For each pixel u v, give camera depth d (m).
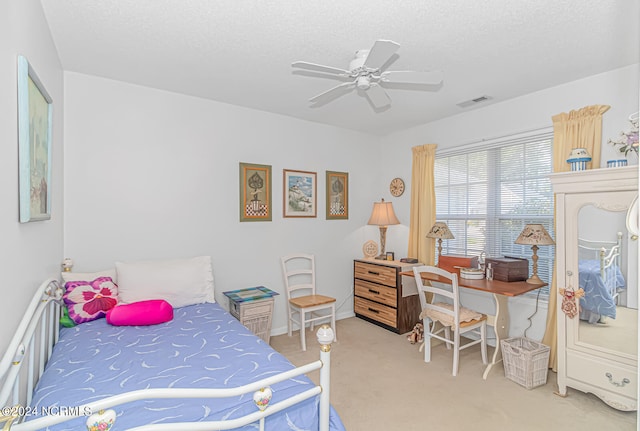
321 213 4.01
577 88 2.69
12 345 1.13
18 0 1.34
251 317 2.99
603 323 2.19
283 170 3.67
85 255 2.55
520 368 2.50
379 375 2.67
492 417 2.11
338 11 1.76
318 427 1.30
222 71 2.52
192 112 3.06
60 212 2.33
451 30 1.95
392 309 3.67
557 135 2.76
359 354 3.07
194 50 2.19
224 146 3.25
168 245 2.94
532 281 2.86
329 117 3.73
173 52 2.22
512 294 2.46
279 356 1.69
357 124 4.01
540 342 2.87
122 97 2.72
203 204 3.13
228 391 1.06
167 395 0.98
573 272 2.30
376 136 4.54
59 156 2.29
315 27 1.92
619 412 2.16
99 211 2.62
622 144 2.21
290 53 2.23
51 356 1.71
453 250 3.74
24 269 1.44
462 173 3.64
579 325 2.28
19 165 1.33
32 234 1.59
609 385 2.13
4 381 1.17
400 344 3.32
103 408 0.89
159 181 2.89
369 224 4.11
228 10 1.76
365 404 2.26
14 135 1.28
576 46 2.14
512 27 1.92
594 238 2.23
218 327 2.13
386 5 1.71
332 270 4.12
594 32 1.98
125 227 2.73
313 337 3.53
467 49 2.18
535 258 2.89
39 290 1.59
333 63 2.38
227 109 3.27
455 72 2.53
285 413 1.25
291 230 3.75
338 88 2.20
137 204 2.79
